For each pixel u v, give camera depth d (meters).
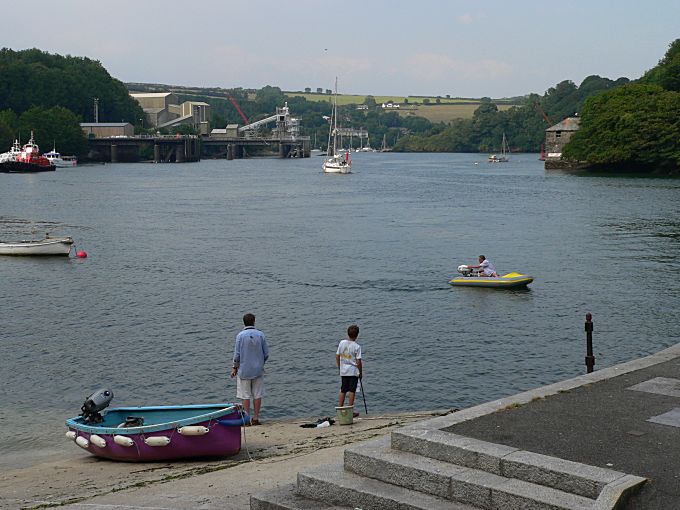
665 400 17.19
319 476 14.58
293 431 26.66
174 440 22.36
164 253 78.62
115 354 41.84
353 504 13.99
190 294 58.03
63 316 51.16
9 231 97.88
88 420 24.28
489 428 15.32
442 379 37.69
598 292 57.47
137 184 186.50
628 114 194.25
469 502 13.29
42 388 36.22
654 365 20.31
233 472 19.53
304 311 52.16
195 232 95.25
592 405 16.83
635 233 89.38
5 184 183.50
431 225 100.25
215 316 50.81
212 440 22.39
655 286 59.28
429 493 13.74
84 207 128.12
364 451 14.78
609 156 196.75
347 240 86.81
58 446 27.97
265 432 26.61
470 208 122.75
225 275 65.81
